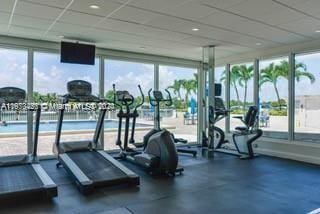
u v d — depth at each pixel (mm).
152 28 5484
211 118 7496
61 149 5734
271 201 3867
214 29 5539
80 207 3660
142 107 8281
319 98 6562
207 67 7523
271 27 5395
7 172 4461
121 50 7617
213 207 3648
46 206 3691
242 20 4941
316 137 6648
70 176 4891
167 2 4086
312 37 6207
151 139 5520
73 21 5043
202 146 8023
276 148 7227
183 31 5691
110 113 7832
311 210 3541
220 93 8320
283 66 7238
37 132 5324
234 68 8656
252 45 7035
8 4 4199
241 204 3758
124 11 4488
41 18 4871
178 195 4125
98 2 4098
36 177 4242
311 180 4926
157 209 3582
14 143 6652
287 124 7113
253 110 7105
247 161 6566
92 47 6754
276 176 5195
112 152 7500
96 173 4598
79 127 7625
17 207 3652
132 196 4082
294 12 4508
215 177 5133
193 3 4125
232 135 7910
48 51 6648
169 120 8852
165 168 5117
